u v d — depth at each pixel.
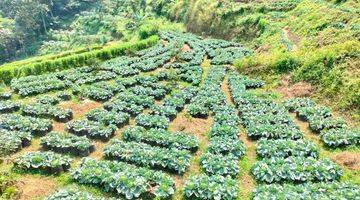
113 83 43.47
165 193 21.12
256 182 22.64
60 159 24.73
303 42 47.03
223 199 20.88
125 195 21.08
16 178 23.66
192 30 83.69
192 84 42.59
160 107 33.84
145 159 24.64
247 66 45.09
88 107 37.03
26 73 51.94
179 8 93.12
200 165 24.61
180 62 53.78
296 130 27.84
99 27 109.81
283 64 41.41
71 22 127.69
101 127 29.69
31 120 32.19
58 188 22.59
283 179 22.41
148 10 103.94
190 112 33.25
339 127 28.38
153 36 72.06
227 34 71.94
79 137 28.06
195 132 29.89
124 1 118.25
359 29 40.91
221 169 23.34
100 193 21.88
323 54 36.91
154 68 50.56
